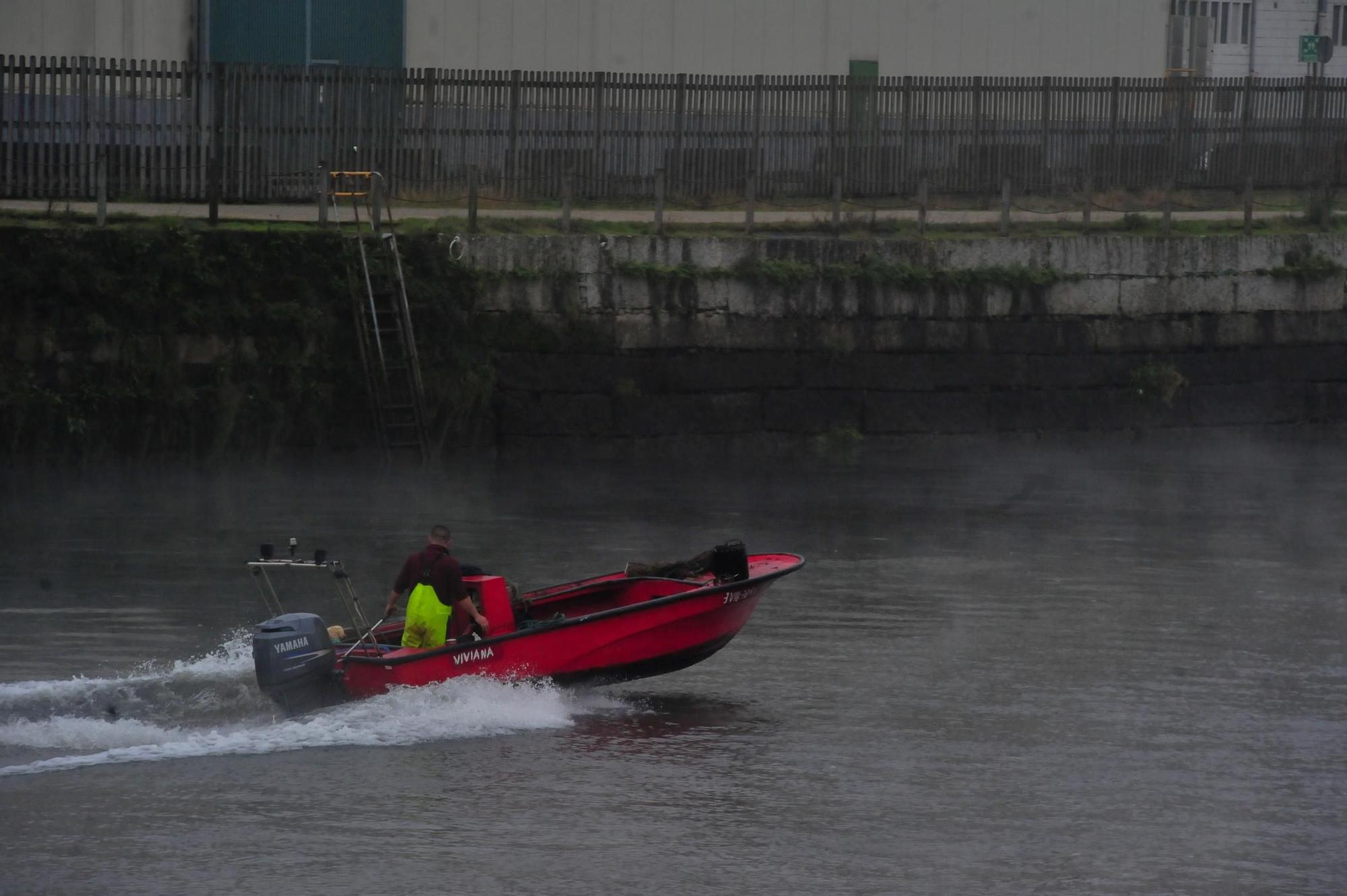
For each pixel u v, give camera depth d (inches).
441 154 4192.9
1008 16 5108.3
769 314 4222.4
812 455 4234.7
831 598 2669.8
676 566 2166.6
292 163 4069.9
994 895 1476.4
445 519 3240.7
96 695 2007.9
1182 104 4877.0
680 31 4763.8
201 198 3998.5
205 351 3740.2
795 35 4879.4
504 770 1782.7
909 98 4603.8
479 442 4001.0
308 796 1686.8
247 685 2057.1
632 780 1763.0
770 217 4458.7
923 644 2389.3
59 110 3855.8
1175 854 1577.3
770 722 1988.2
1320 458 4419.3
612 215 4343.0
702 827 1627.7
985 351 4426.7
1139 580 2847.0
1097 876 1521.9
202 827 1600.6
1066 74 5191.9
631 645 2026.3
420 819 1631.4
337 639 2023.9
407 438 3865.7
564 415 4057.6
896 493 3695.9
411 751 1838.1
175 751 1814.7
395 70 4124.0
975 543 3142.2
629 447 4116.6
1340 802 1728.6
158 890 1456.7
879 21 4968.0
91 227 3678.6
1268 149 4987.7
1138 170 4864.7
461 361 3924.7
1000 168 4714.6
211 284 3710.6
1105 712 2052.2
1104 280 4534.9
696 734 1934.1
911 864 1542.8
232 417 3730.3
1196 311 4638.3
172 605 2500.0
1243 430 4699.8
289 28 4525.1
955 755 1866.4
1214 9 6766.7
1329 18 6889.8
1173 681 2206.0
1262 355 4719.5
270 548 2039.9
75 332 3639.3
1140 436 4591.5
